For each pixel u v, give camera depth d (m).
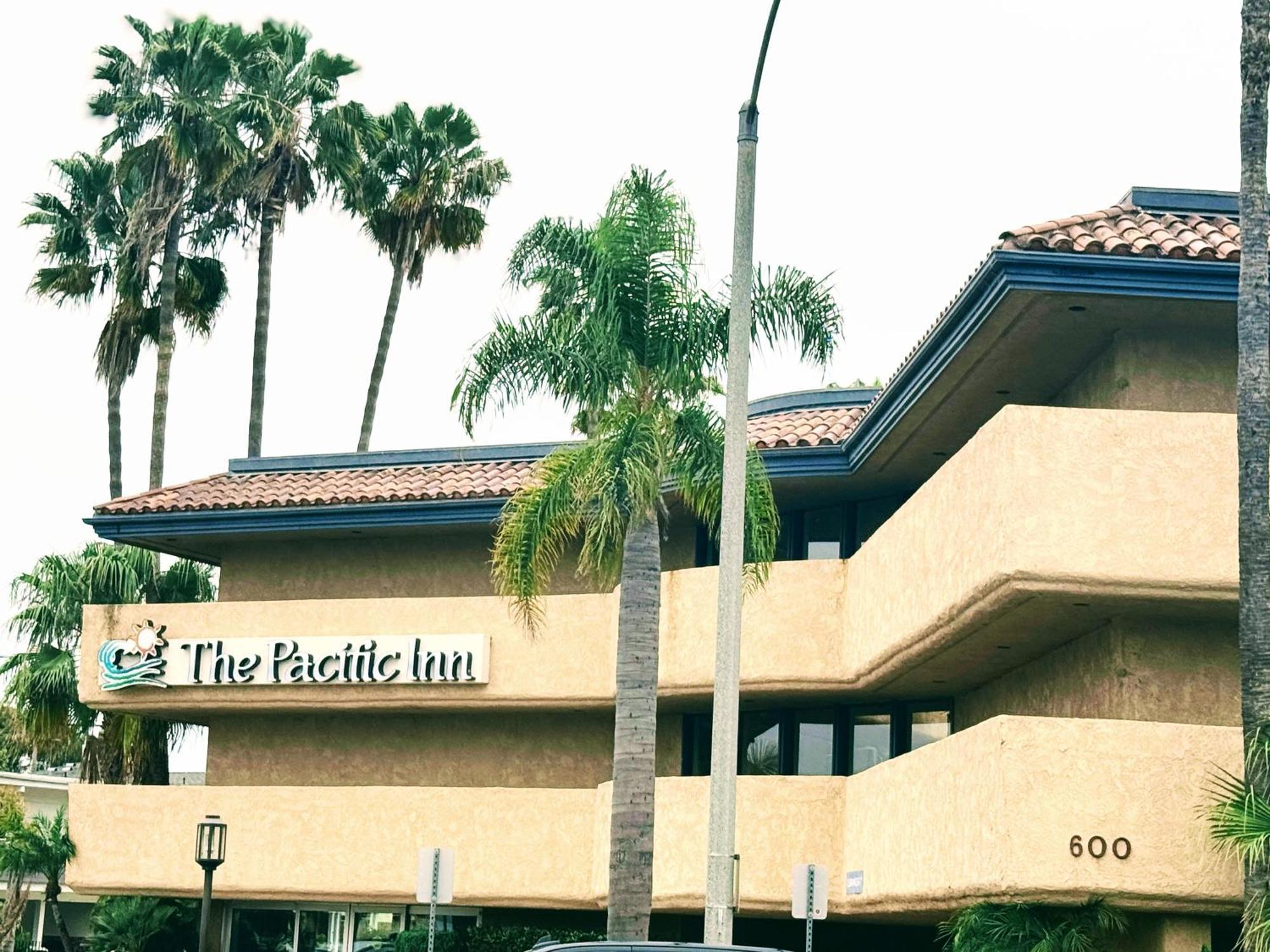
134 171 46.47
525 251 25.34
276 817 33.28
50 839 34.97
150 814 34.47
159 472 46.12
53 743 39.00
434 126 52.19
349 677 33.25
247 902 35.62
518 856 31.48
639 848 24.42
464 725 34.94
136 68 45.91
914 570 24.02
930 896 21.84
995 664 25.38
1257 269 18.55
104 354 47.75
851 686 28.09
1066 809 19.22
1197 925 19.44
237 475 38.12
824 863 26.91
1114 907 19.28
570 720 34.22
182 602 39.84
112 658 35.09
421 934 32.31
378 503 33.88
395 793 32.50
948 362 23.36
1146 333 22.20
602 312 24.81
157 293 47.97
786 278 25.39
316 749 36.00
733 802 17.69
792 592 28.67
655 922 31.08
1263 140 18.64
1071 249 20.42
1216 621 21.67
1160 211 23.17
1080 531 20.05
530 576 25.45
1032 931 19.27
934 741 28.94
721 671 17.91
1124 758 19.36
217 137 45.34
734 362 18.52
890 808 24.19
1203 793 19.28
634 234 25.11
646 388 25.27
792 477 28.95
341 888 32.50
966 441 26.94
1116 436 20.27
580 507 24.81
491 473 35.09
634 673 24.86
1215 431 20.30
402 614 33.38
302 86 48.66
